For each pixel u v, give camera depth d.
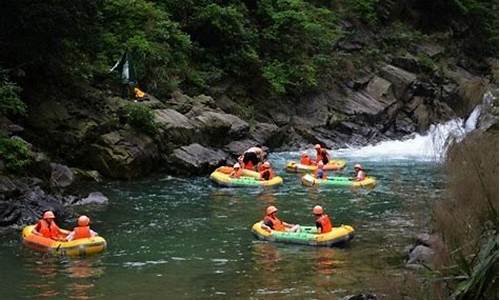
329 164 27.09
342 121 36.00
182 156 25.00
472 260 8.30
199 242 15.96
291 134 33.62
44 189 19.16
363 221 18.14
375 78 40.94
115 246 15.52
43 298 11.90
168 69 30.38
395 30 47.34
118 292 12.27
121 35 29.17
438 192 19.03
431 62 44.94
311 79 36.28
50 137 22.84
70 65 24.48
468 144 12.95
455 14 51.84
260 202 20.73
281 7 37.81
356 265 13.95
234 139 28.86
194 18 33.56
